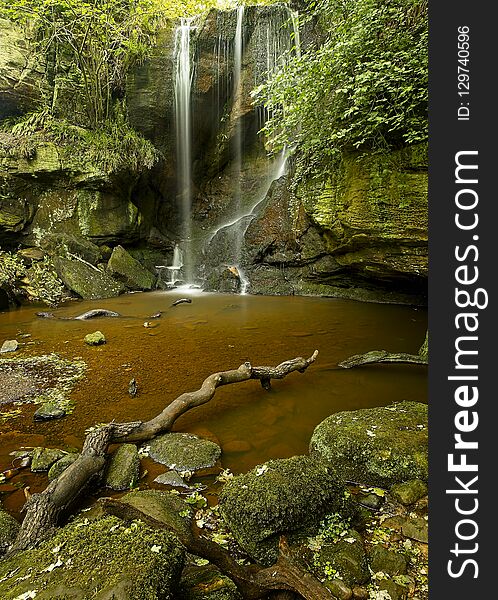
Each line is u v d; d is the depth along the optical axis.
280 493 1.88
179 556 1.46
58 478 2.14
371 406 3.38
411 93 4.74
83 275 9.38
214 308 7.97
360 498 2.21
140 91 11.52
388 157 5.53
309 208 7.35
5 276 8.02
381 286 8.39
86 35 10.00
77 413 3.26
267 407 3.39
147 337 5.68
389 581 1.62
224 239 11.48
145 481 2.39
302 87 5.73
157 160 11.42
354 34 4.97
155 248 12.23
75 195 10.19
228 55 11.86
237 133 12.76
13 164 9.33
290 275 9.92
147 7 10.92
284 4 11.52
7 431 2.97
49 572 1.38
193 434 2.91
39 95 10.51
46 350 5.02
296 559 1.68
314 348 5.06
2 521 1.90
